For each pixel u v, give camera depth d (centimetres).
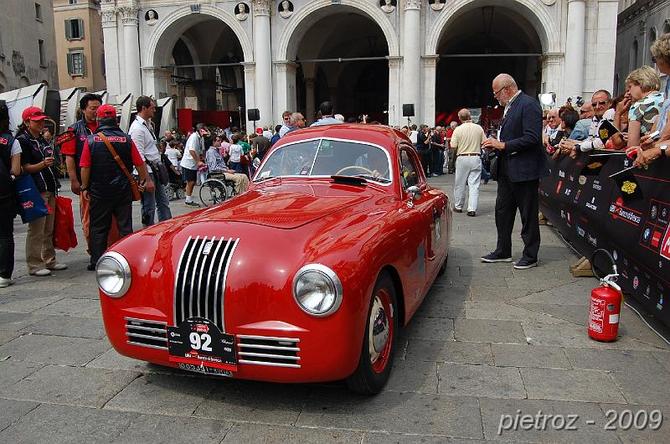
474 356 389
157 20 2606
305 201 391
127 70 2645
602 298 407
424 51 2369
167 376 363
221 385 349
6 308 511
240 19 2505
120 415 314
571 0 2223
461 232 868
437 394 333
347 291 287
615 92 3328
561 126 830
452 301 515
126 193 622
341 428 296
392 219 366
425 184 550
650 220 436
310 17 2494
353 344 293
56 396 337
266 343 298
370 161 461
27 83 3384
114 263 325
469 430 293
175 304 311
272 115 2528
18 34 3288
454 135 1039
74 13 4353
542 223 940
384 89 3797
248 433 293
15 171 573
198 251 315
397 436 288
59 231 652
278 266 299
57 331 450
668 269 396
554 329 440
